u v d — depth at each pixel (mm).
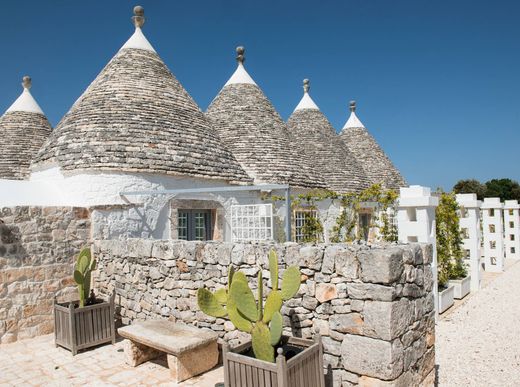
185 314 6738
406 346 4766
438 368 6508
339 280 4855
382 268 4480
